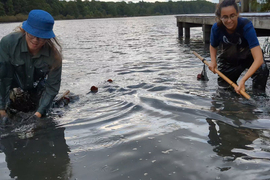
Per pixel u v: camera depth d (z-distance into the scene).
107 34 16.69
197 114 2.98
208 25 10.18
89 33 18.14
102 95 3.88
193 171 1.93
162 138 2.45
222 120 2.80
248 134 2.46
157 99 3.54
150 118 2.93
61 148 2.36
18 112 3.25
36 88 3.43
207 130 2.58
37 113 3.07
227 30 3.61
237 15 3.38
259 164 1.98
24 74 3.04
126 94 3.85
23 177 1.95
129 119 2.93
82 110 3.30
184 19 12.69
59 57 3.00
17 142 2.52
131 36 14.54
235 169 1.93
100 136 2.55
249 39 3.36
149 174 1.92
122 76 4.98
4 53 2.84
